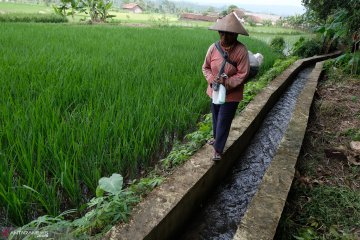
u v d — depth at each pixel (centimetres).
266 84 740
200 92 564
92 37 1223
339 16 935
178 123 453
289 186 326
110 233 242
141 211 269
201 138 408
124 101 457
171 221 280
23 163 305
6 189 278
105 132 369
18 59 684
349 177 370
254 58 348
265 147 500
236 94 335
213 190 380
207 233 313
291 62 1100
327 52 1524
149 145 396
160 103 483
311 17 1609
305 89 718
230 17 304
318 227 288
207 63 339
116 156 352
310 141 475
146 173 369
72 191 289
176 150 389
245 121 491
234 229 320
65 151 335
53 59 711
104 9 2633
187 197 303
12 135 334
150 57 848
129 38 1288
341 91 763
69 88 495
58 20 2464
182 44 1192
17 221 261
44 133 362
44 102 422
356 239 267
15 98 451
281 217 286
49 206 271
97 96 477
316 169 391
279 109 686
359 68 910
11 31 1219
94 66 658
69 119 392
